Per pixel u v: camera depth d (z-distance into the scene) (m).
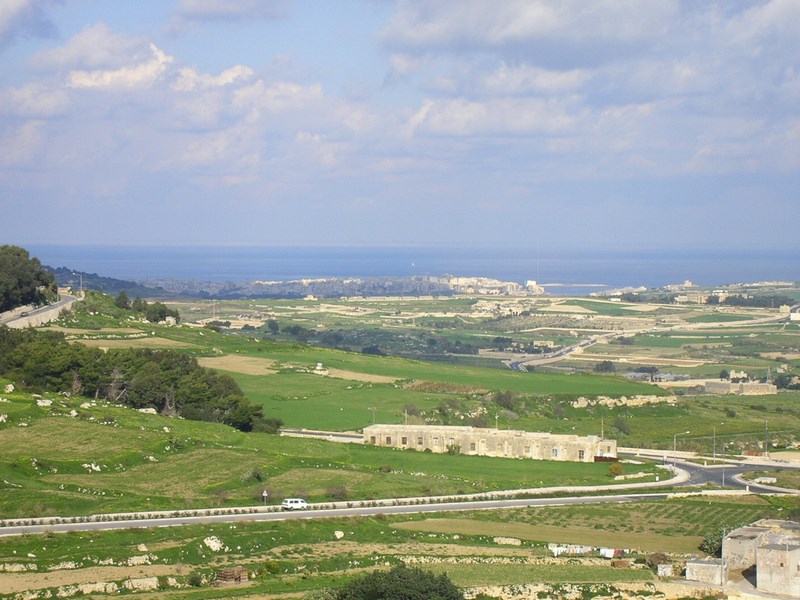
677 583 168.12
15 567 162.12
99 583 156.12
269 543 186.00
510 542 197.75
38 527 186.75
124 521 195.38
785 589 163.88
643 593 163.38
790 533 184.50
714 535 193.88
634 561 183.62
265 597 153.62
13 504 199.25
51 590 152.75
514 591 161.12
